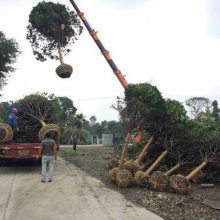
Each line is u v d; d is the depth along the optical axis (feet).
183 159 46.88
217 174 47.73
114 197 38.65
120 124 47.11
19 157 53.31
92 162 66.33
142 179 42.22
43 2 67.82
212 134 45.37
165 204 36.63
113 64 72.38
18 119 58.44
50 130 53.52
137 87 45.88
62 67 63.16
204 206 36.60
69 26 68.08
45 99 58.85
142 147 50.78
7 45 153.99
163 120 46.16
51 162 46.80
